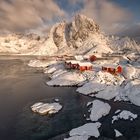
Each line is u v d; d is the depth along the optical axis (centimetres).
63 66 8081
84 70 6481
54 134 2570
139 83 4459
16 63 11925
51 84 5394
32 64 10644
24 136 2512
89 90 4481
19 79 6462
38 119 3044
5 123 2891
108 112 3288
